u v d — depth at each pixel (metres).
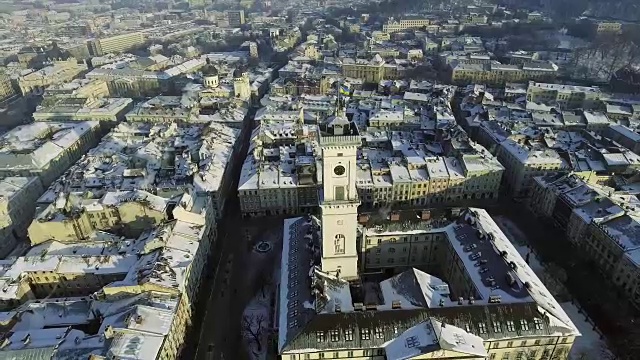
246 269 150.00
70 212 155.62
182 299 119.00
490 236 127.44
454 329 97.06
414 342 94.81
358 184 181.50
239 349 119.19
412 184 182.75
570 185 167.25
